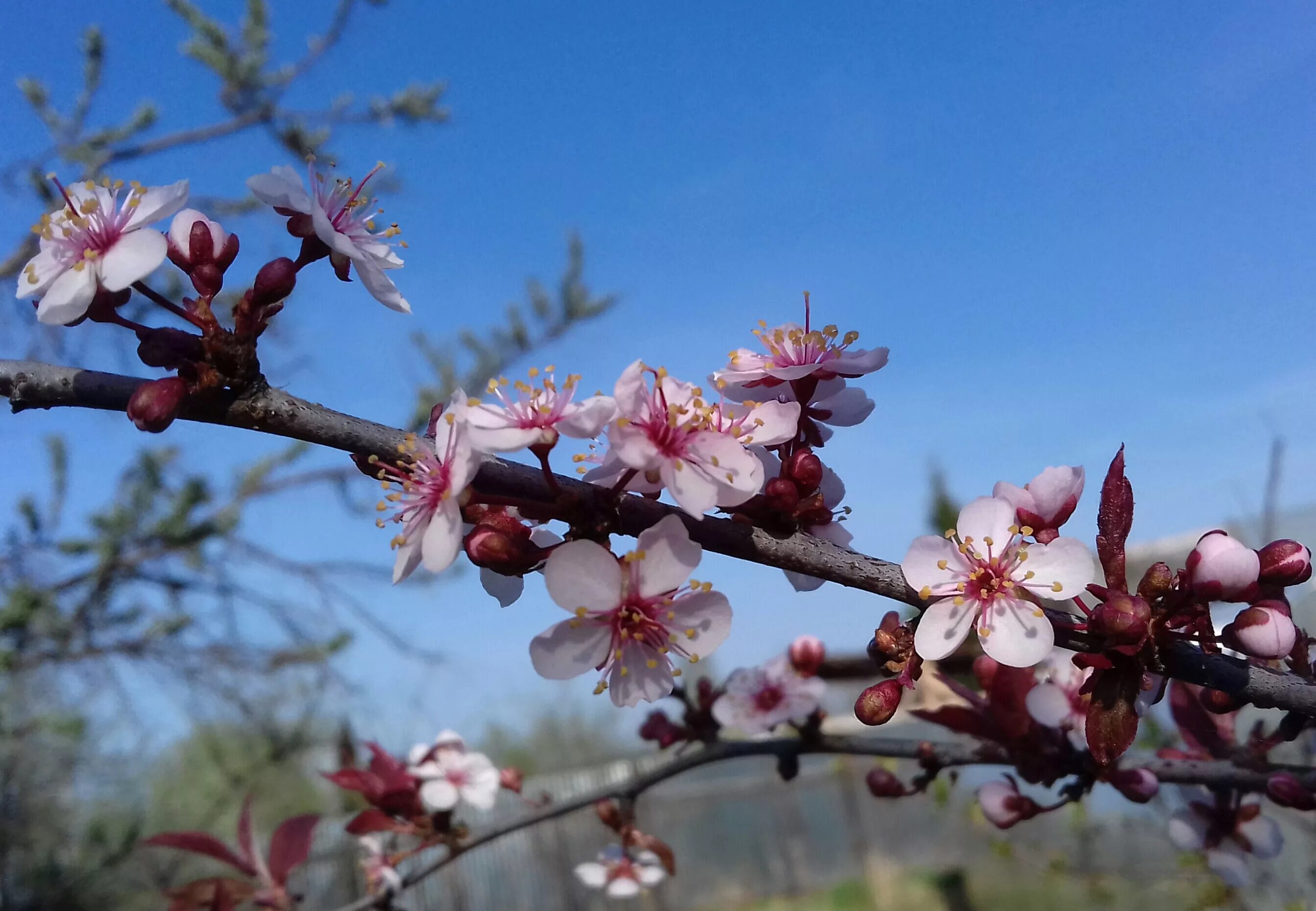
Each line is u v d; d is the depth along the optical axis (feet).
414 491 0.39
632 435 0.37
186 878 2.03
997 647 0.39
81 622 1.80
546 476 0.38
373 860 0.83
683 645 0.39
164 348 0.38
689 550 0.38
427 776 0.84
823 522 0.42
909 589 0.40
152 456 1.77
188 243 0.39
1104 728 0.37
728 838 4.00
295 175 0.42
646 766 3.85
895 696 0.39
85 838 1.95
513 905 3.43
